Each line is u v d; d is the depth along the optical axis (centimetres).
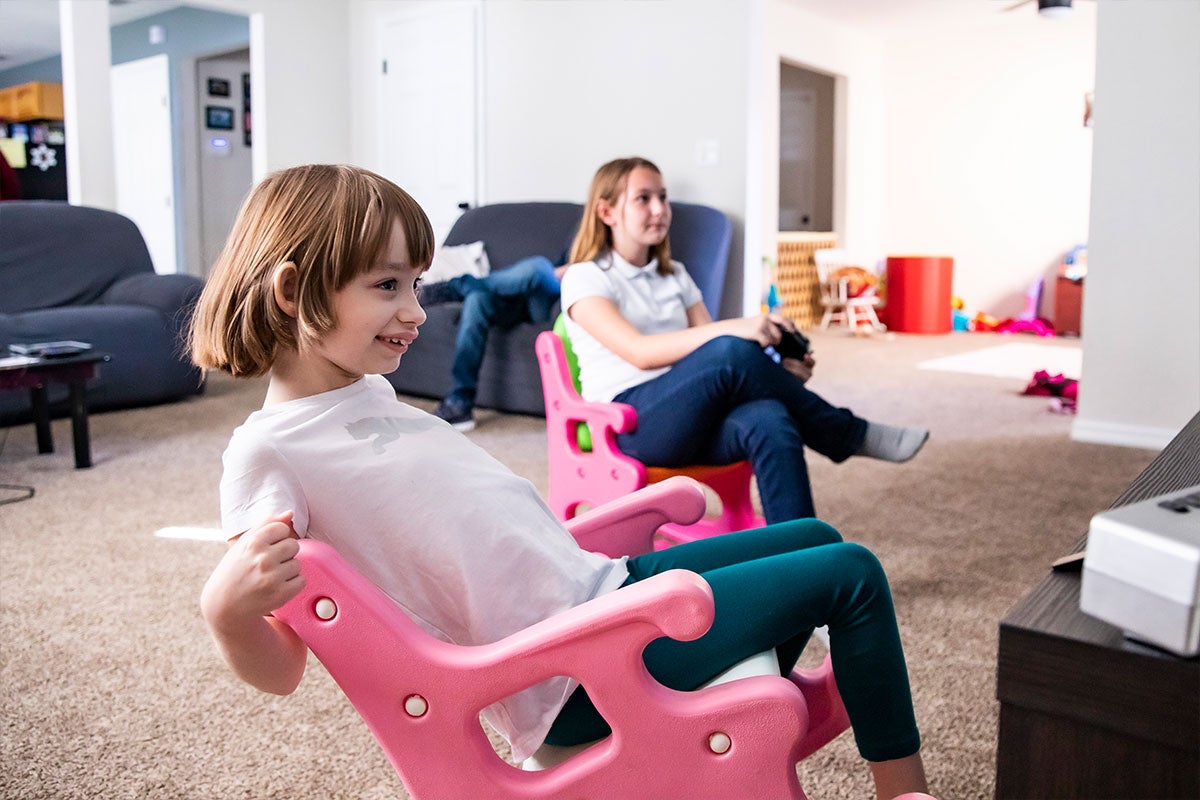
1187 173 335
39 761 144
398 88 642
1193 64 328
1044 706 54
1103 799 53
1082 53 791
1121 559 51
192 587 218
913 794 84
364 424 89
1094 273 360
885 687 90
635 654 76
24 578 223
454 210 611
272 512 81
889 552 238
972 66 845
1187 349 345
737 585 90
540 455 348
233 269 86
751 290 465
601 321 209
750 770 79
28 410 406
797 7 747
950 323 812
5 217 456
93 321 427
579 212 474
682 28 477
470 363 402
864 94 870
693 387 189
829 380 535
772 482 180
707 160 475
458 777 80
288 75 650
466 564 88
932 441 372
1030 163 828
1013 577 220
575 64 524
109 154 582
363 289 84
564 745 92
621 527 117
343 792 136
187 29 815
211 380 538
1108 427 365
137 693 166
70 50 562
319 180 86
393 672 78
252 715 159
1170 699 50
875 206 909
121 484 311
